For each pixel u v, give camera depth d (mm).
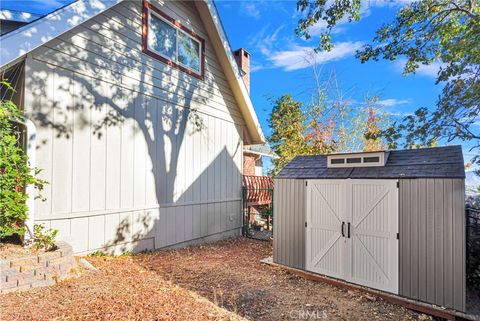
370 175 4766
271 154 14031
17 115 4094
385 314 3986
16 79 4676
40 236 4238
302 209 5613
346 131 12102
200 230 8039
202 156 8156
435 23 6504
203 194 8172
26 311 2992
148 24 6609
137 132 6332
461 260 3822
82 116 5305
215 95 8656
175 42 7328
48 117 4820
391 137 7316
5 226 3932
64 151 5031
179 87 7414
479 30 5320
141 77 6430
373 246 4641
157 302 3564
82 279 4082
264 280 5156
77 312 3057
